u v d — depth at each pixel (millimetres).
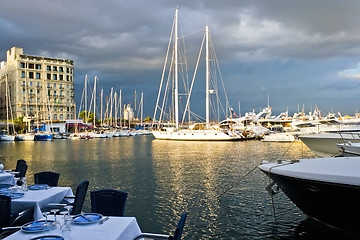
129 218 4934
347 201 7066
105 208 6219
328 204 7590
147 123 142625
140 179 16953
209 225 9188
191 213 10398
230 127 71562
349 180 6711
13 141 68875
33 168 22453
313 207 8148
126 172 19750
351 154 14836
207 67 69812
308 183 7492
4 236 5129
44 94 101438
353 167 7836
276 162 9586
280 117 118625
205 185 14945
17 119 98562
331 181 6965
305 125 79188
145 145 51906
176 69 70062
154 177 17531
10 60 118312
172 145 51406
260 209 10711
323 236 8023
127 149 42469
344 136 21906
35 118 97688
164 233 8586
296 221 9281
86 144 56938
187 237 8297
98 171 20391
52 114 113625
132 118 154750
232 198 12258
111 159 28594
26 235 4141
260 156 30609
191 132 64125
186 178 17031
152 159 28156
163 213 10430
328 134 22734
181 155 32188
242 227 8953
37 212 6188
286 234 8273
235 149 40906
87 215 4891
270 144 51812
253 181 15789
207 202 11742
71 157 31188
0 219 5551
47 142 65875
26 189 7199
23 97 109500
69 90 120188
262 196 12516
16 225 6348
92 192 6258
